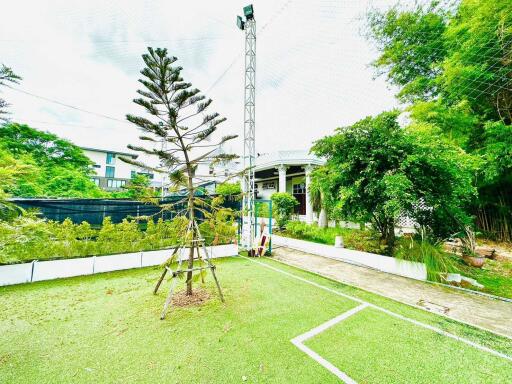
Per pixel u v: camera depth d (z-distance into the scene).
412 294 4.47
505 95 7.89
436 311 3.73
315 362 2.44
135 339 2.80
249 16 8.76
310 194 11.47
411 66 11.40
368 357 2.54
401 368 2.37
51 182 15.24
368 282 5.16
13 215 4.92
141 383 2.11
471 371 2.35
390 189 5.07
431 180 5.57
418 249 5.68
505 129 7.35
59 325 3.09
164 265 4.03
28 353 2.51
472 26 7.38
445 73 8.38
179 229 4.21
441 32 9.62
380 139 5.79
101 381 2.12
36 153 16.48
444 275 5.14
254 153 8.68
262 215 13.40
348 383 2.15
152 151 3.74
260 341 2.80
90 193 17.09
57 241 5.82
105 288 4.50
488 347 2.77
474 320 3.45
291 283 5.02
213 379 2.17
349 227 10.50
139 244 6.71
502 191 8.56
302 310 3.68
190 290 4.14
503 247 8.15
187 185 4.18
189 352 2.57
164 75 3.51
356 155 5.84
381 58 11.80
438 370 2.35
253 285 4.84
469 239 6.37
